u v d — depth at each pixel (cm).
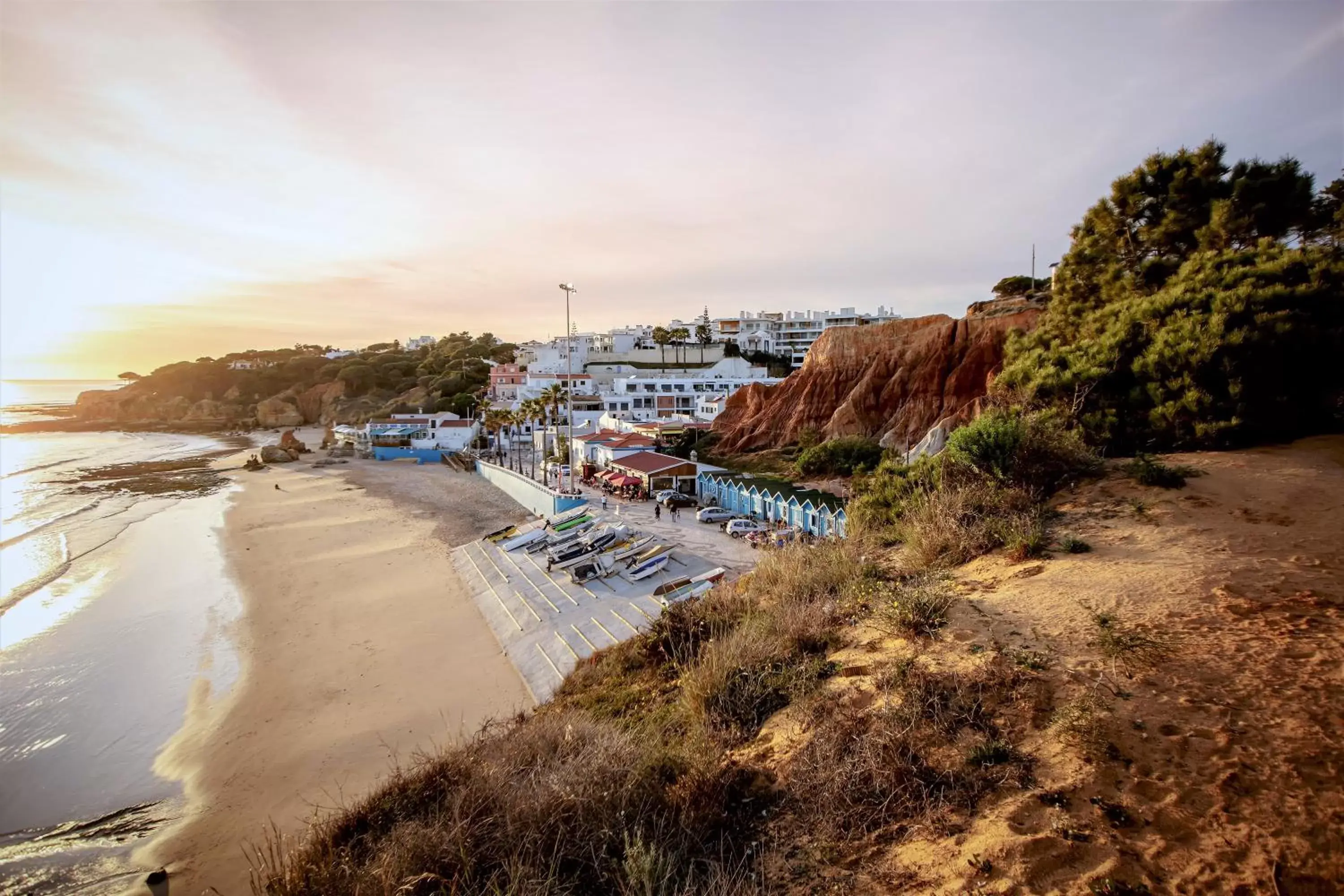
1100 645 558
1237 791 372
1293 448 1016
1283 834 337
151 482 6544
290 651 2366
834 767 509
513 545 3369
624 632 2147
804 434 5406
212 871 1280
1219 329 1105
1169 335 1165
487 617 2589
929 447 3669
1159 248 2044
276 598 2984
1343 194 2102
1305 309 1098
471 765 751
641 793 570
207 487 6238
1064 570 758
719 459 5538
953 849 396
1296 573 623
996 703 520
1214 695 457
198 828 1427
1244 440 1077
